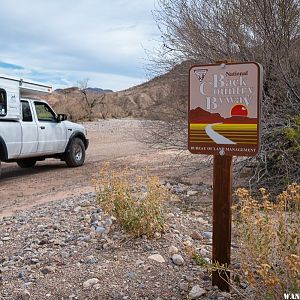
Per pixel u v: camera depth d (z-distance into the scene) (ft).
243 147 10.44
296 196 10.06
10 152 33.55
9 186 32.48
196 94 11.05
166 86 31.81
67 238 16.53
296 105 24.38
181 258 13.30
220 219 11.01
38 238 17.04
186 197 23.43
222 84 10.65
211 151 10.89
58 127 38.99
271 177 21.97
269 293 8.57
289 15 25.41
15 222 20.83
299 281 7.91
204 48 29.09
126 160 42.34
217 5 28.66
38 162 46.42
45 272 13.29
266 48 25.62
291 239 9.14
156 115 31.71
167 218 17.13
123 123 94.68
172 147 31.45
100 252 14.62
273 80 25.58
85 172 37.32
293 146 21.91
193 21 29.63
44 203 25.93
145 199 15.80
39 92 37.42
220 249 11.05
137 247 14.78
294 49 25.88
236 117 10.50
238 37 27.09
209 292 11.02
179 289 11.50
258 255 9.21
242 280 10.83
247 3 26.43
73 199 25.11
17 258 14.96
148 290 11.55
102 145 61.16
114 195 16.72
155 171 32.71
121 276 12.55
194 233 16.03
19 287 12.38
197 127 11.06
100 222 17.93
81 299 11.33
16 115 34.01
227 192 10.88
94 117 116.78
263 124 23.32
